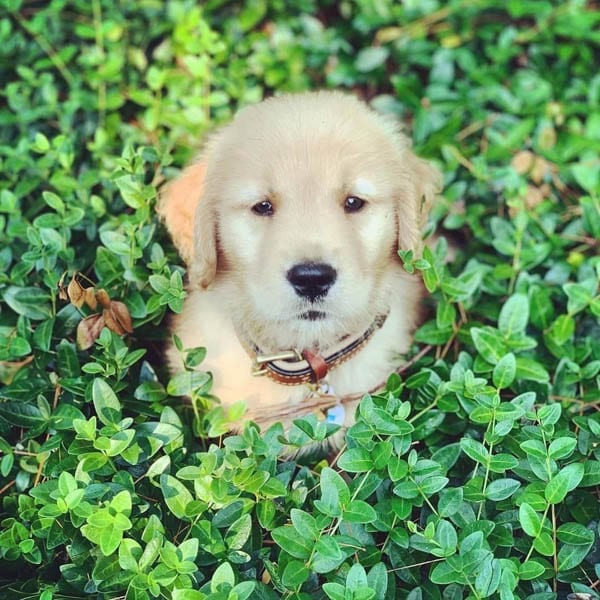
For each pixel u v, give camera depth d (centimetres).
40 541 50
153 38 84
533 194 71
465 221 70
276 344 58
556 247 68
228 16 85
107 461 49
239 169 56
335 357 58
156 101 74
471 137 79
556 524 50
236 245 56
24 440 53
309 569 46
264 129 56
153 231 58
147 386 54
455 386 53
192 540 46
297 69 82
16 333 57
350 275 53
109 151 71
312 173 54
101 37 78
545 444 49
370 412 49
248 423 51
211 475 48
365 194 56
